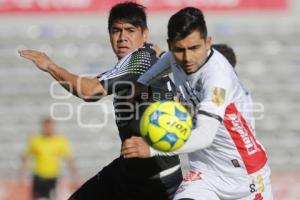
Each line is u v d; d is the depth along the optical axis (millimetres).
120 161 21203
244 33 69438
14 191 53938
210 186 19078
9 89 65375
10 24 68062
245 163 18953
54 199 52125
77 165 60625
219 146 18797
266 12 70062
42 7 68562
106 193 21328
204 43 17094
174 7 68188
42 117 63594
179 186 19828
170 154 16672
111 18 20953
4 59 66625
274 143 63250
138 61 19547
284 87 67125
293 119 65000
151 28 67500
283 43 69375
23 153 62344
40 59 18125
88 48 67875
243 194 19250
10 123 63531
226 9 69562
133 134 20484
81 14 68812
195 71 17672
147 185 20953
